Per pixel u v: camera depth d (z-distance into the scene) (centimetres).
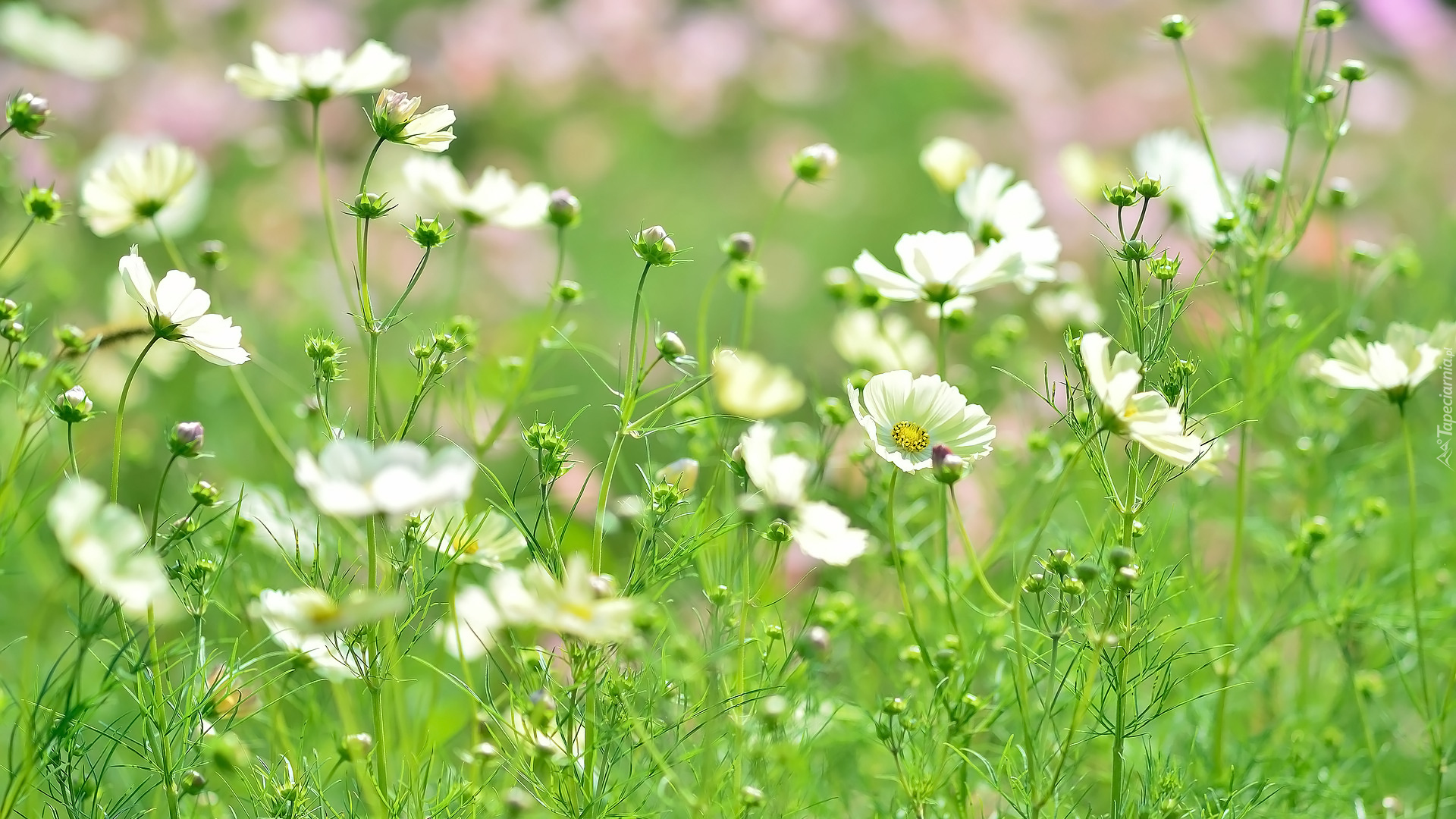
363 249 334
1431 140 657
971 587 362
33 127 334
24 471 367
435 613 353
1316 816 350
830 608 353
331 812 341
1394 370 341
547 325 352
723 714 340
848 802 350
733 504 349
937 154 369
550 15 742
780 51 685
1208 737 357
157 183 348
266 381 422
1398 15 705
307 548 353
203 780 332
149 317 330
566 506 371
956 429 334
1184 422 335
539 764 335
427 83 636
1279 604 357
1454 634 362
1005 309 494
